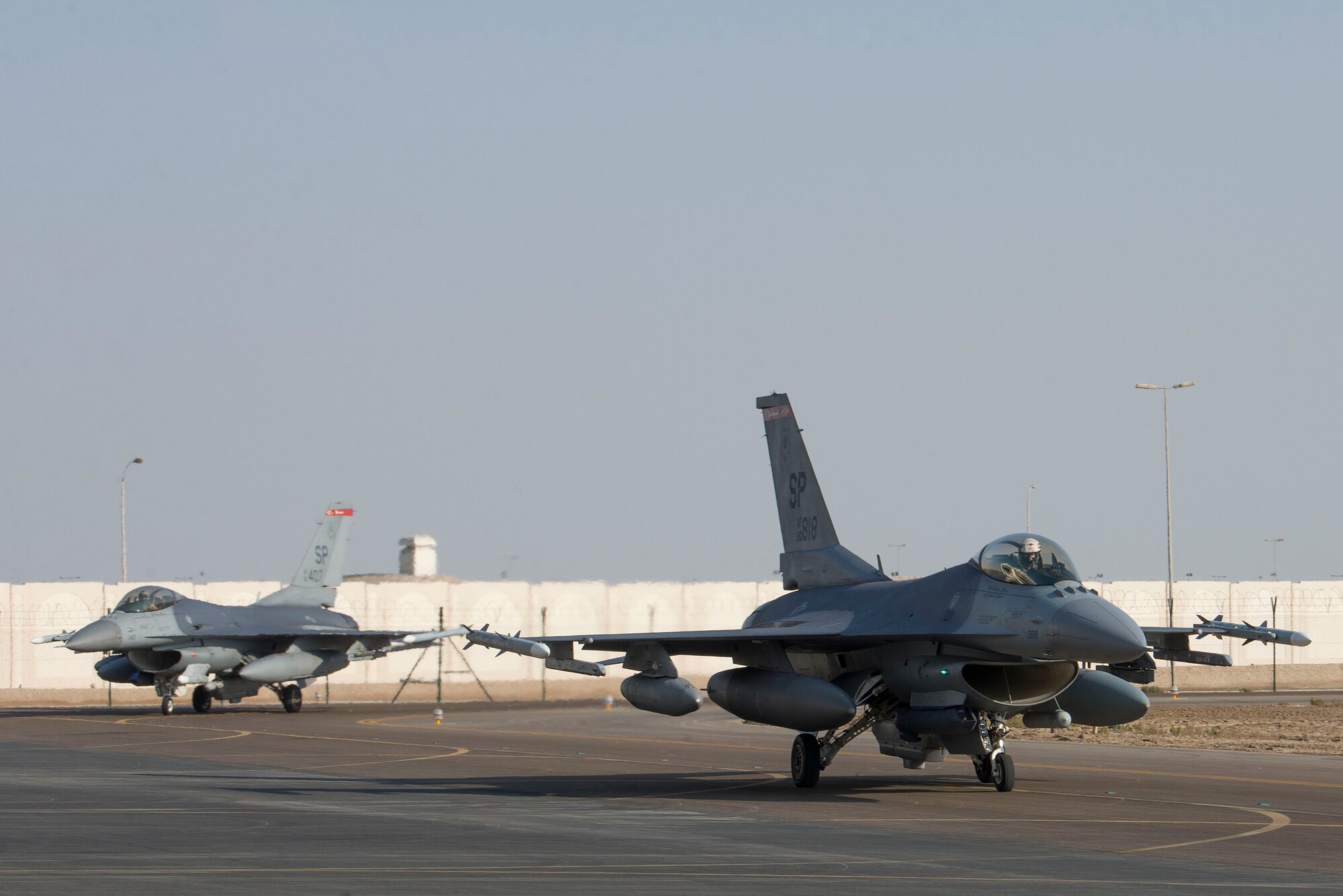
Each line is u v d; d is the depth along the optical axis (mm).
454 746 109625
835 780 82875
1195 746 110688
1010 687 78125
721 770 89000
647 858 49750
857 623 79750
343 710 168000
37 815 62844
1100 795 74125
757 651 82750
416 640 78875
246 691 163750
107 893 42156
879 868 47750
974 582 75938
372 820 61219
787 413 97562
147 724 138500
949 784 80625
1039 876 46500
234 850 51438
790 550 96500
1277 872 47750
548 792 74812
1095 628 69938
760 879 45281
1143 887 44375
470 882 44406
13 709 173875
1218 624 83500
